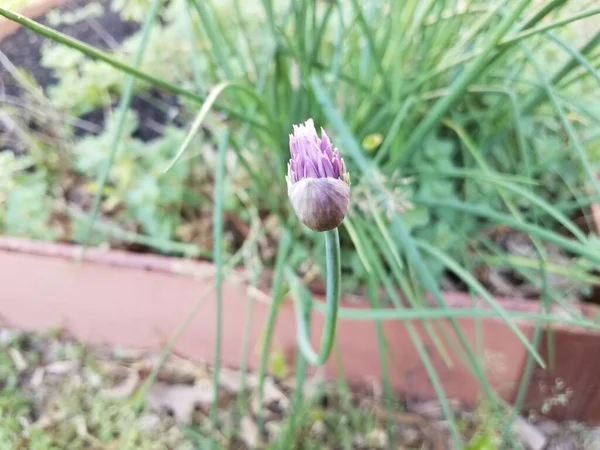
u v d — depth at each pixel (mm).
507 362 218
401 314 164
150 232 228
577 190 221
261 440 225
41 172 240
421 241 190
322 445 228
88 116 270
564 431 236
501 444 217
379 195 183
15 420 230
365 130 202
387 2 200
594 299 215
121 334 255
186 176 240
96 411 237
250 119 181
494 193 213
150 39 250
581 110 186
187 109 257
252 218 228
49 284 237
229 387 247
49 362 255
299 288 191
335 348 213
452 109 212
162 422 237
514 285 215
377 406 241
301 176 92
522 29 156
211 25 210
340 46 194
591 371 212
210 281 216
